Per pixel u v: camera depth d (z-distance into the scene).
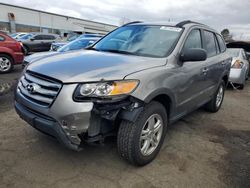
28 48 17.95
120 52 3.58
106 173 2.86
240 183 2.84
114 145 3.49
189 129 4.37
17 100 3.02
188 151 3.52
